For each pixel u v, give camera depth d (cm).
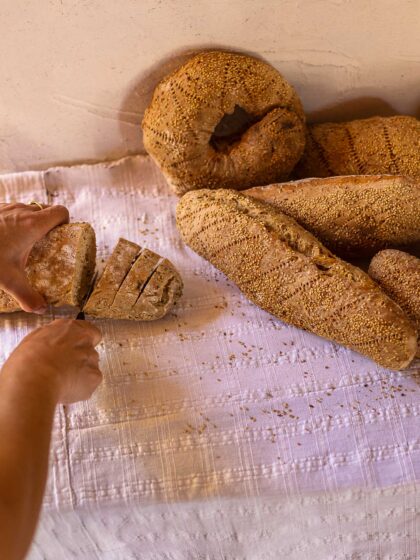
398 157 90
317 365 84
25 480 54
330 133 94
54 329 74
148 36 85
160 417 81
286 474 78
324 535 83
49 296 84
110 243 96
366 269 92
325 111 101
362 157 91
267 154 88
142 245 96
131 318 87
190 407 82
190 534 83
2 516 51
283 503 79
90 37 84
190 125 86
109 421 81
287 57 90
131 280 84
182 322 89
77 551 85
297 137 89
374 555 86
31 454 56
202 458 79
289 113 88
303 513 80
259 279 83
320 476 78
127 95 94
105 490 78
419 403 81
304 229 86
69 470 79
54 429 80
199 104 85
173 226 98
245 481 78
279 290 82
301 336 87
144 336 87
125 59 88
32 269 84
